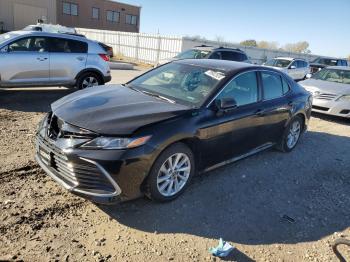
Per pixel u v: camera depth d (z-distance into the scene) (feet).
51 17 140.77
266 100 17.19
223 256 10.37
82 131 11.28
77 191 11.19
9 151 16.17
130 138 11.19
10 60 26.30
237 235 11.57
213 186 14.79
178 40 81.15
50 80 28.66
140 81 16.84
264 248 11.05
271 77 18.04
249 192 14.69
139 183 11.58
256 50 99.19
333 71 35.76
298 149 21.40
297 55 111.65
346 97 29.66
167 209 12.57
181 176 13.20
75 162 11.01
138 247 10.41
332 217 13.46
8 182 13.21
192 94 14.42
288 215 13.21
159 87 15.62
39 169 14.57
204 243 10.94
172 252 10.36
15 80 26.86
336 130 27.71
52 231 10.68
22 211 11.43
